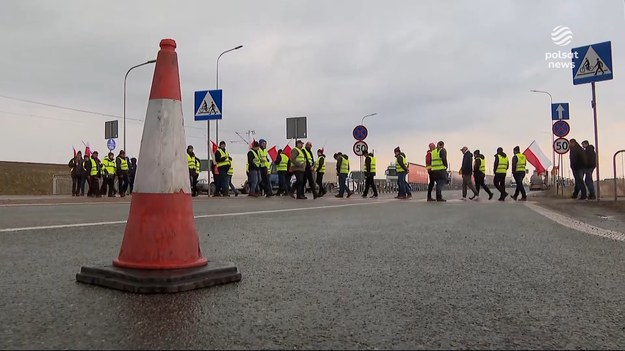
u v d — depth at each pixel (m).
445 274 3.65
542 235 6.00
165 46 3.46
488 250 4.78
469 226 7.03
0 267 3.68
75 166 21.77
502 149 17.31
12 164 44.06
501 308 2.78
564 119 19.91
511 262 4.15
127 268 3.21
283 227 6.71
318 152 22.42
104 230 5.94
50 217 7.74
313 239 5.49
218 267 3.32
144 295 2.89
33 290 2.99
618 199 13.63
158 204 3.23
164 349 2.08
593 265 4.04
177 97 3.42
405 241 5.38
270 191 19.70
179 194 3.29
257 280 3.38
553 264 4.07
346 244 5.12
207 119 19.05
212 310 2.64
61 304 2.70
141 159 3.30
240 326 2.40
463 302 2.89
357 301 2.89
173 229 3.23
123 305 2.69
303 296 2.98
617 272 3.76
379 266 3.93
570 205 12.22
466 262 4.13
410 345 2.18
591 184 14.61
